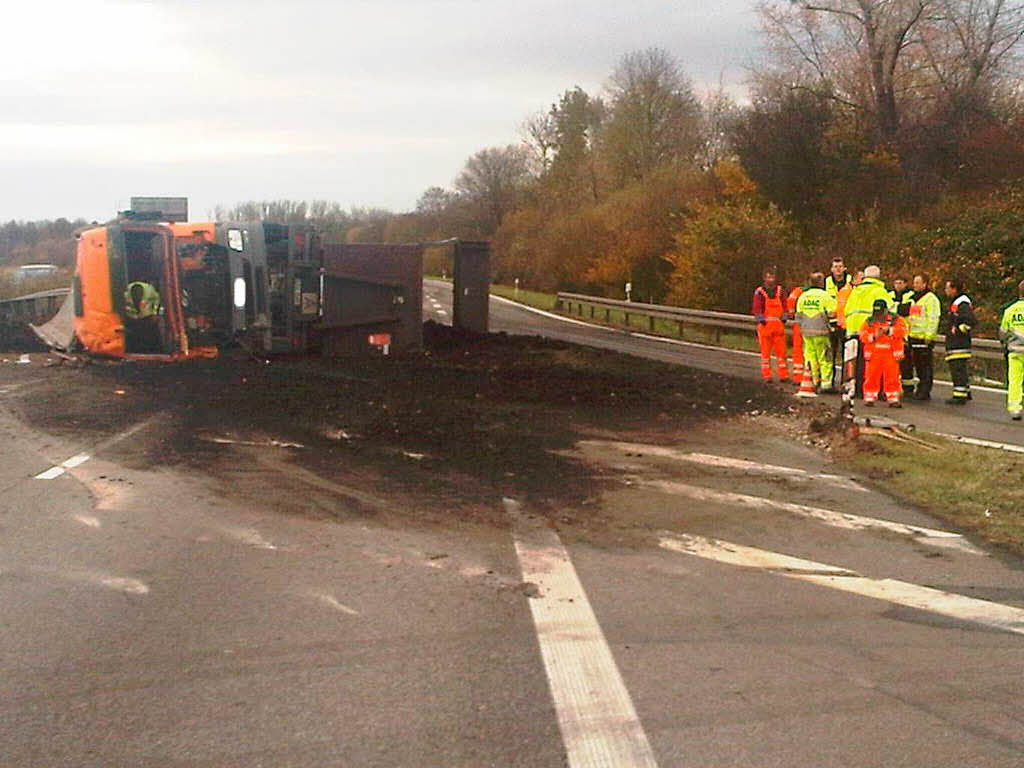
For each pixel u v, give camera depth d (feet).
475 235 302.25
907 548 26.58
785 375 68.03
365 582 23.04
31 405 50.26
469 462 37.24
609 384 59.67
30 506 30.17
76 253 66.59
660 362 73.56
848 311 56.44
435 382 58.95
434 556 25.22
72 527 27.84
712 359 82.79
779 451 40.50
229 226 64.13
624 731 15.34
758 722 15.67
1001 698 16.69
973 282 92.99
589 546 26.32
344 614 20.84
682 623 20.42
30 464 36.37
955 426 48.14
